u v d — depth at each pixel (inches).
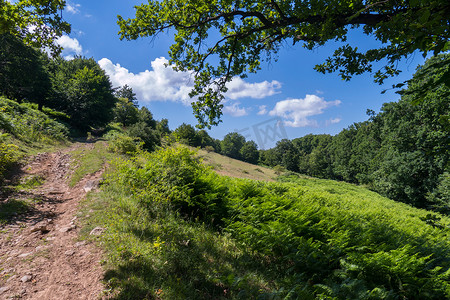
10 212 199.5
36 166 393.1
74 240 159.9
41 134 698.2
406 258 152.9
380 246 185.2
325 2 165.3
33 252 145.0
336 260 167.8
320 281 157.1
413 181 975.6
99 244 153.7
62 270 128.6
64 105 1450.5
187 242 173.3
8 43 1048.8
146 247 152.4
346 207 433.4
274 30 275.0
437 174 864.9
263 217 223.3
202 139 1843.0
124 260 135.9
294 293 130.6
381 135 1323.8
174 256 147.7
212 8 250.7
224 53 299.1
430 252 195.5
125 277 122.6
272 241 182.5
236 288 132.4
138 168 272.4
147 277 124.6
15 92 1355.8
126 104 2196.1
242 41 279.4
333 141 3102.9
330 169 2743.6
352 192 886.4
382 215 398.0
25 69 1235.2
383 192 1142.3
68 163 432.5
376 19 165.6
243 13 225.3
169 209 227.8
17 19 229.8
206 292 125.4
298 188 488.4
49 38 253.8
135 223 182.9
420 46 79.7
